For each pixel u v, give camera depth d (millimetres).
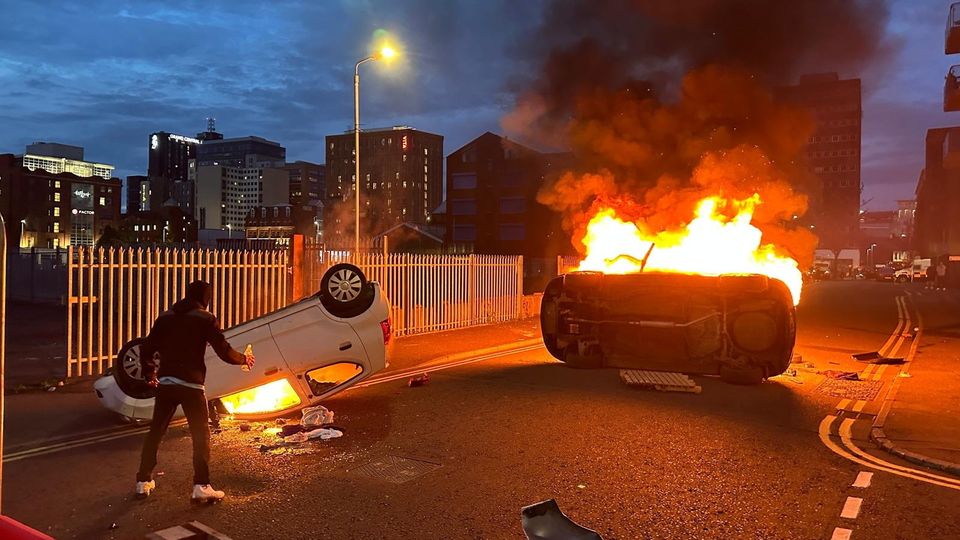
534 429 6805
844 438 6555
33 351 12227
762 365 9242
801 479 5277
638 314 10141
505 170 56188
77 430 6695
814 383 9539
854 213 108125
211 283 10742
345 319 7113
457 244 57656
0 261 2625
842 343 14359
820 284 54688
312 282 12430
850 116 107625
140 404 6746
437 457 5840
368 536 4164
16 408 7613
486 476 5324
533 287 26859
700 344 9578
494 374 10164
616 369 10617
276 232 106875
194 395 4809
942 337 15383
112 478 5266
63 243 110438
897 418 7227
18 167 104312
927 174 80312
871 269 87438
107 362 9859
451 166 58688
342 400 8211
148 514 4516
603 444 6254
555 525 2758
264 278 11562
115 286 15539
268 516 4484
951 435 6508
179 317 4906
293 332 6969
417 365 10836
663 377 9203
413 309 14914
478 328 16375
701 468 5543
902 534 4199
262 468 5516
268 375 6875
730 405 8000
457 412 7555
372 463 5660
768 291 9242
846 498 4848
